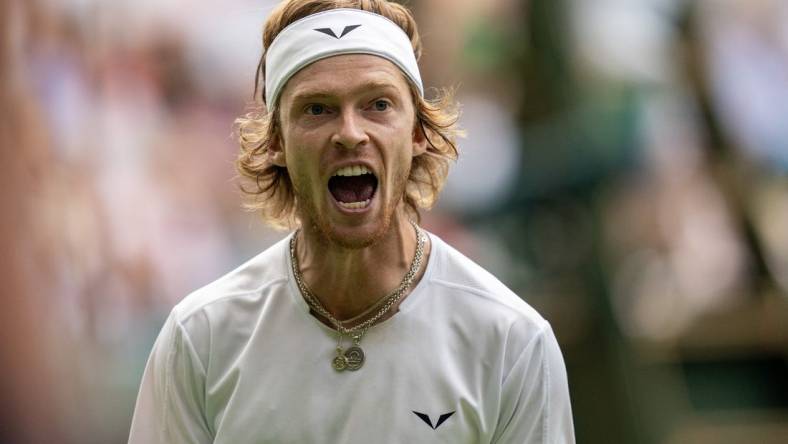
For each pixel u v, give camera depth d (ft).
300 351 44.45
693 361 116.26
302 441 43.75
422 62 110.73
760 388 116.16
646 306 111.65
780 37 121.19
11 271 89.71
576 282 94.48
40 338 90.53
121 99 99.50
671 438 105.70
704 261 116.37
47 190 92.48
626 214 105.29
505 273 95.71
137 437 46.52
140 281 96.73
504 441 45.44
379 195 43.55
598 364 95.20
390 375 43.98
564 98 98.12
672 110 111.65
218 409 45.11
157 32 103.09
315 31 43.70
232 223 103.91
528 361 44.86
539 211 95.09
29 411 89.92
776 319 116.37
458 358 44.57
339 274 44.21
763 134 118.93
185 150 102.58
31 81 93.20
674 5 114.01
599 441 95.50
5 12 91.35
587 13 107.04
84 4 97.81
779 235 120.16
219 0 106.73
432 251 45.83
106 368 93.45
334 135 42.70
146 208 98.37
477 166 104.27
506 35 106.52
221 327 45.29
